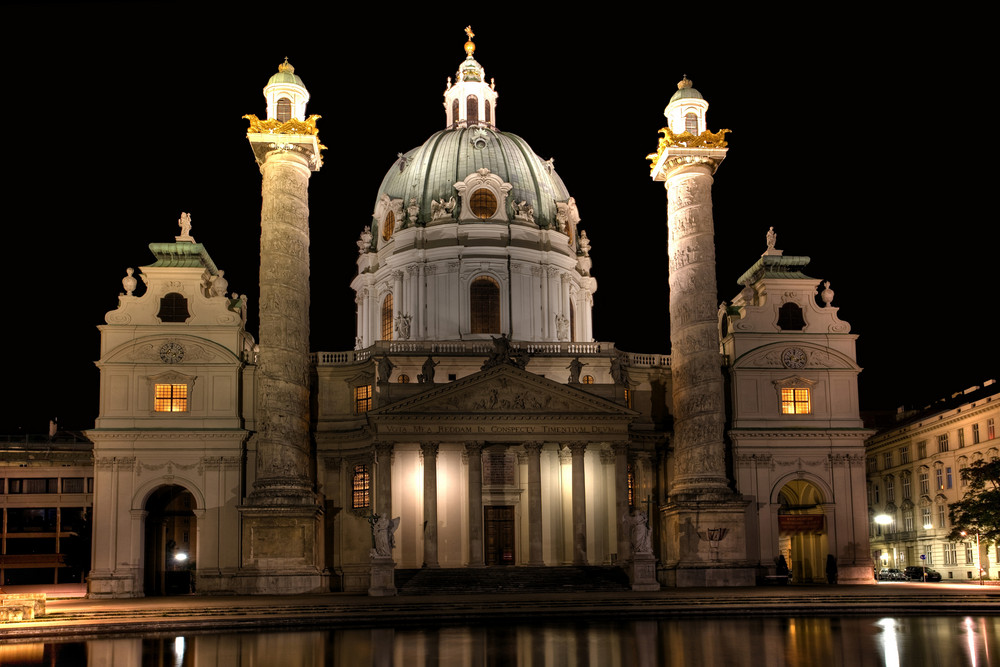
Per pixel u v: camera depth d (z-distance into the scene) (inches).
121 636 1542.8
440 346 3041.3
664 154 2795.3
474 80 3814.0
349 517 2967.5
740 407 2974.9
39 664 1163.3
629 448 2984.7
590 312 3627.0
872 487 4087.1
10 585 3858.3
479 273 3339.1
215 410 2792.8
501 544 2955.2
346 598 2223.2
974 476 2802.7
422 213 3447.3
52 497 3937.0
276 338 2640.3
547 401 2817.4
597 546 2933.1
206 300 2849.4
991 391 3280.0
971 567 3206.2
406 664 1112.2
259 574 2496.3
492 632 1488.7
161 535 2992.1
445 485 2933.1
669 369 3149.6
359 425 3002.0
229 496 2753.4
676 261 2800.2
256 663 1146.0
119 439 2746.1
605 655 1169.4
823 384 3021.7
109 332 2800.2
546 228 3459.6
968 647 1222.9
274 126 2687.0
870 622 1604.3
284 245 2674.7
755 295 3132.4
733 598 1968.5
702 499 2655.0
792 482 3164.4
